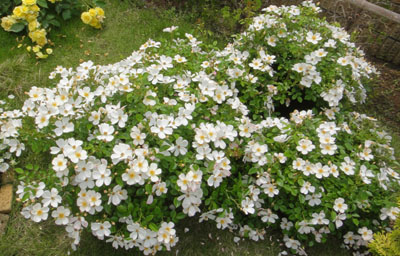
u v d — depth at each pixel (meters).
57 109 2.18
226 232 2.60
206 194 2.17
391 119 3.71
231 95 2.51
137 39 3.90
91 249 2.38
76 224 2.08
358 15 4.01
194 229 2.59
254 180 2.38
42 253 2.33
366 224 2.42
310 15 3.10
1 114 2.70
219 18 4.31
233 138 2.23
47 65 3.43
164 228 2.07
